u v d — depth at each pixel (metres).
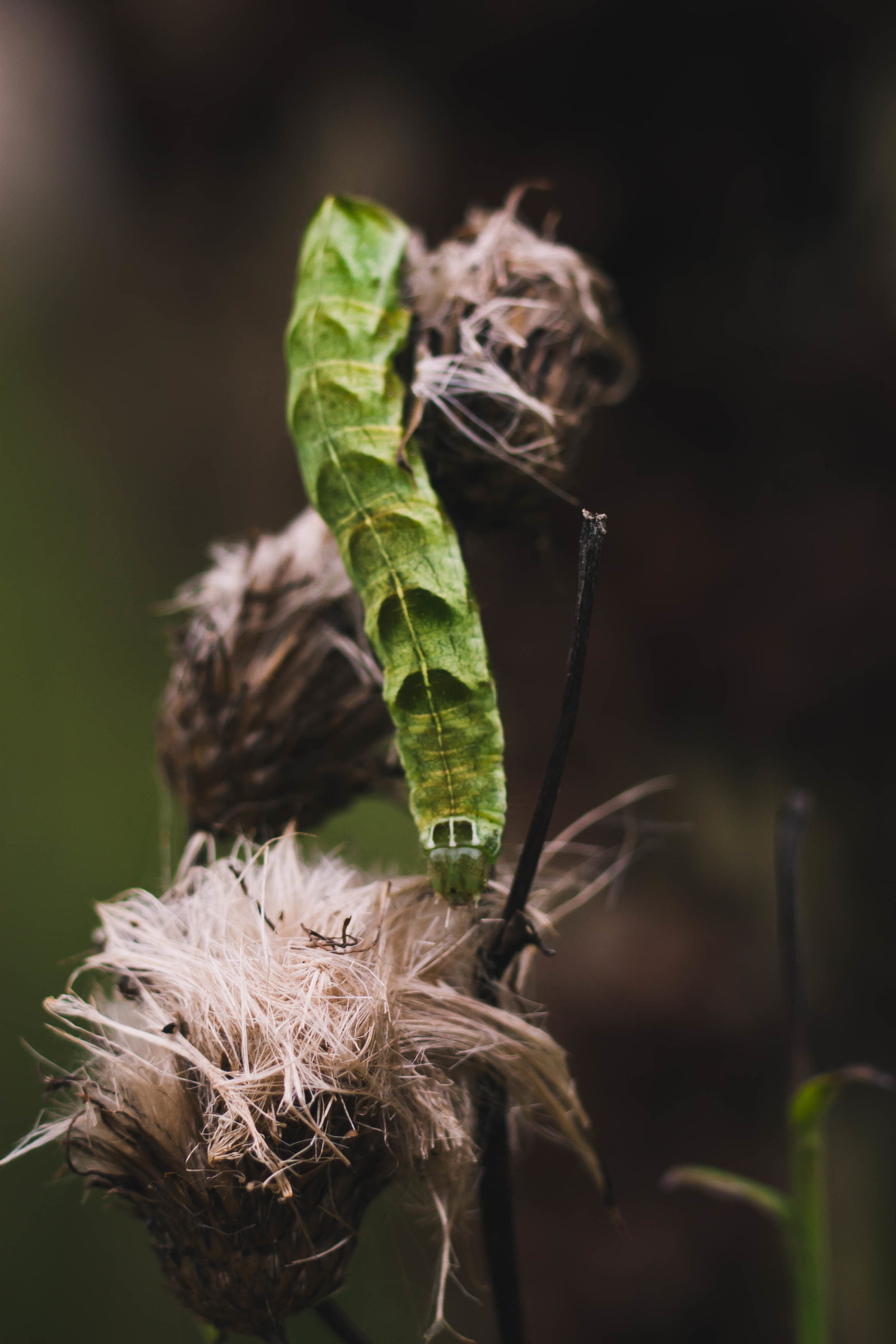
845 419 0.25
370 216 0.15
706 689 0.26
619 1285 0.24
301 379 0.15
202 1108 0.14
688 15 0.24
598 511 0.26
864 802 0.25
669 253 0.26
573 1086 0.15
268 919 0.15
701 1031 0.25
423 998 0.15
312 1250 0.14
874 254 0.25
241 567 0.17
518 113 0.26
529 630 0.26
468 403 0.15
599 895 0.26
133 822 0.35
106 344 0.38
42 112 0.35
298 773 0.16
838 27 0.23
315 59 0.28
